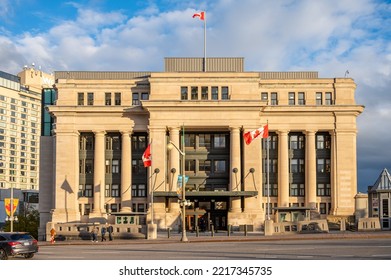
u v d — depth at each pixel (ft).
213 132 293.02
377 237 180.45
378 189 221.66
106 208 291.58
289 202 291.79
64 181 285.43
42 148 308.81
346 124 288.10
